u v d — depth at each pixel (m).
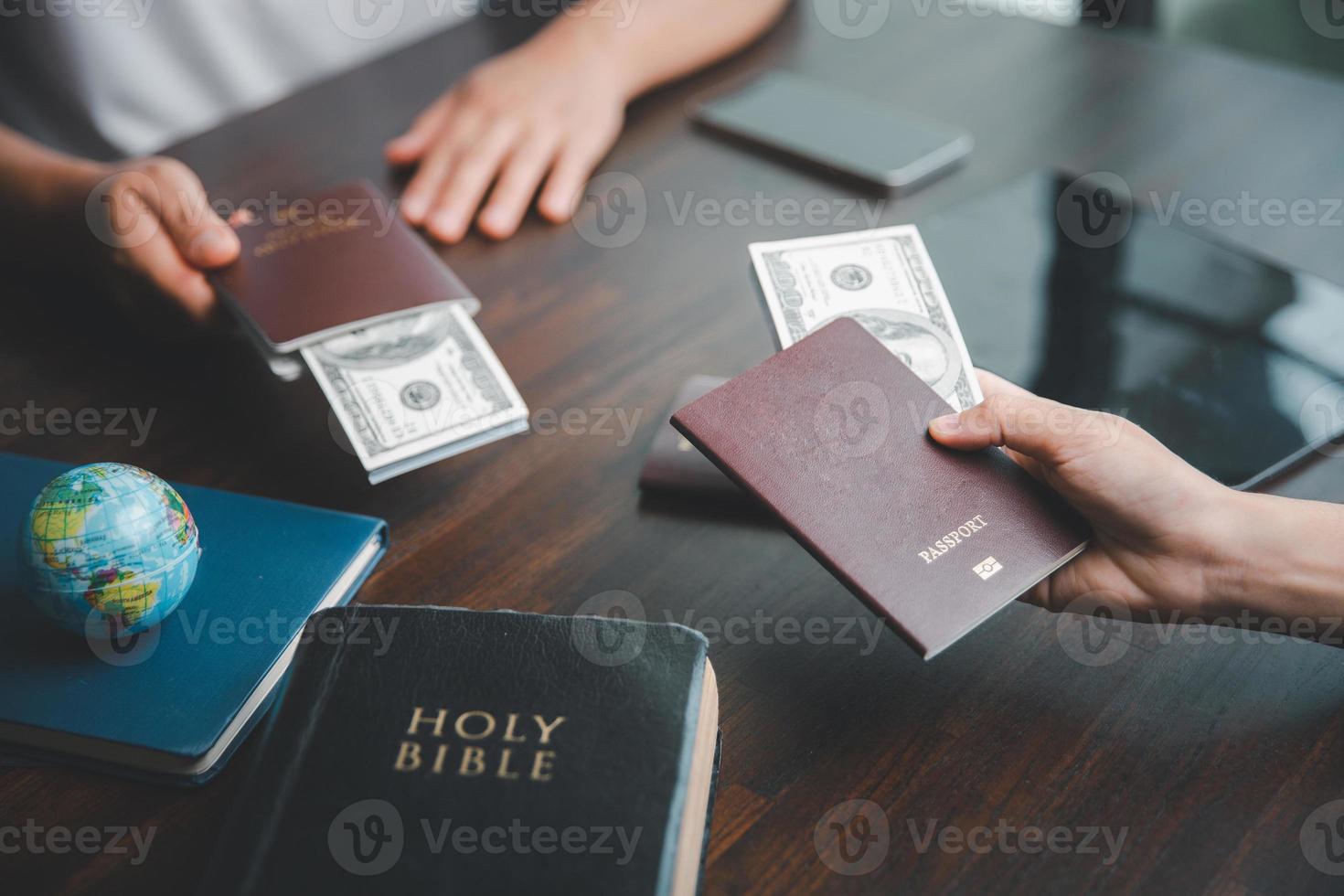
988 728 0.81
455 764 0.71
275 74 2.05
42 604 0.80
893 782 0.78
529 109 1.52
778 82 1.66
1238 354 1.10
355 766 0.71
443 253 1.38
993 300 1.19
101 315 1.30
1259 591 0.84
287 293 1.13
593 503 1.03
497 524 1.01
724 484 1.02
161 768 0.79
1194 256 1.25
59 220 1.27
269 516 0.98
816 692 0.84
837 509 0.82
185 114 1.97
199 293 1.18
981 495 0.83
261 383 1.19
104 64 1.85
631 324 1.25
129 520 0.79
